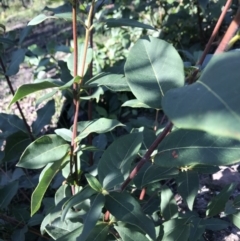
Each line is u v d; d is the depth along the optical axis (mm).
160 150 226
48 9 440
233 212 334
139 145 238
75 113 302
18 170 469
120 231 264
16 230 408
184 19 805
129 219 226
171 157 220
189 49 782
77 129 332
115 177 234
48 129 711
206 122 110
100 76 292
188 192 322
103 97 736
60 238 263
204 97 121
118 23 280
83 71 288
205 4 656
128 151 240
